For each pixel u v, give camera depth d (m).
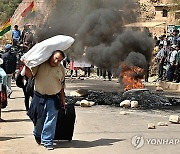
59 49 7.06
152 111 11.47
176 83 18.27
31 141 7.74
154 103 12.84
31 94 8.97
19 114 10.84
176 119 9.57
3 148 7.20
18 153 6.84
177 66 18.69
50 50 7.03
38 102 7.21
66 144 7.47
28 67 7.07
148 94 13.62
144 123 9.57
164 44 20.73
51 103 7.16
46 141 7.16
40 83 7.14
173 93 16.33
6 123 9.59
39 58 6.98
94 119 10.08
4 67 13.62
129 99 13.30
